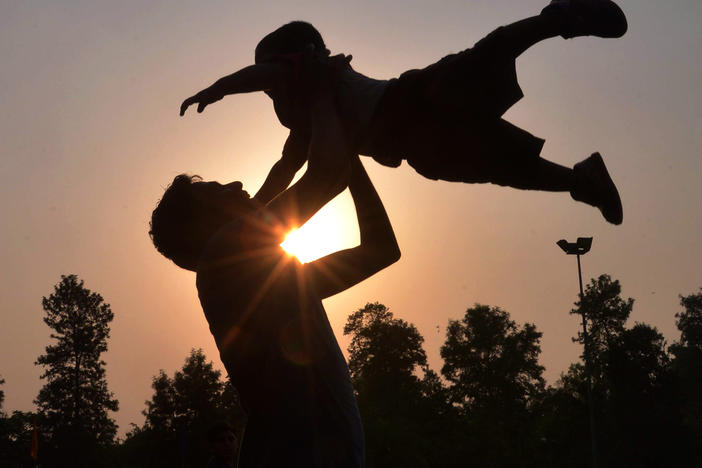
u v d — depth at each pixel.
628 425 69.56
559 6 2.44
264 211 2.36
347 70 2.68
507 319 92.12
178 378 75.50
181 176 2.62
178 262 2.62
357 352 91.69
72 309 88.94
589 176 2.91
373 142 2.66
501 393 87.00
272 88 2.65
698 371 110.44
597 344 82.81
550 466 69.44
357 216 2.74
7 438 85.12
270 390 2.19
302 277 2.35
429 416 73.25
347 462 2.14
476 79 2.50
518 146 2.65
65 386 86.50
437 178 2.76
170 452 73.06
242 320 2.26
